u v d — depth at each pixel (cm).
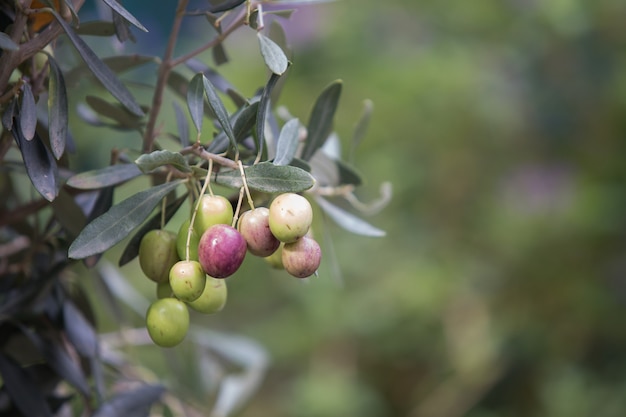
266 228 57
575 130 212
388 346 202
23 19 59
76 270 86
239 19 65
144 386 76
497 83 214
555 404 185
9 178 76
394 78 219
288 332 206
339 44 228
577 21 208
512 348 196
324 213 75
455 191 216
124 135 172
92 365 73
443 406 198
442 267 204
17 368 70
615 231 197
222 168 62
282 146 61
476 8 222
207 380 92
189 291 58
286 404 199
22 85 60
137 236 62
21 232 74
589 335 198
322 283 202
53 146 58
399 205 213
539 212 204
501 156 217
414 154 217
